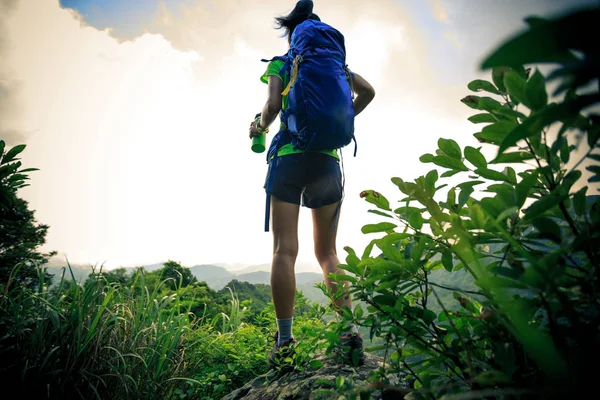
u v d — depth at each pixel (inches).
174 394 85.4
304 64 66.6
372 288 29.3
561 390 12.4
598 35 7.1
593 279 16.3
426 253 25.2
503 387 19.1
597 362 12.9
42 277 78.6
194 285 394.9
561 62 8.2
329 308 52.1
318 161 67.0
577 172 18.3
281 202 66.3
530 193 22.2
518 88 16.4
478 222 20.4
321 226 68.9
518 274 17.4
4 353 64.4
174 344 88.5
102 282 86.4
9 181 60.7
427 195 22.7
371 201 27.7
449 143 24.7
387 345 28.5
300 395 50.1
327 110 62.9
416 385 27.3
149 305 96.3
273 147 70.6
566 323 18.1
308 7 83.2
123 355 73.2
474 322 24.8
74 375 68.4
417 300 31.0
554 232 16.9
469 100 23.1
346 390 24.0
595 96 10.3
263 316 123.3
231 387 89.3
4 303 71.6
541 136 19.1
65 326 72.7
